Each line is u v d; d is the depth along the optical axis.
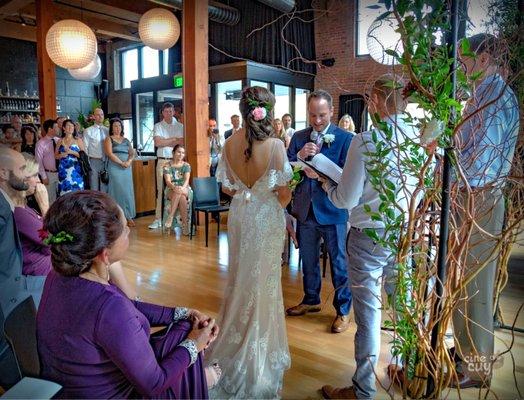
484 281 1.78
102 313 1.08
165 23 5.32
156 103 9.27
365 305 1.76
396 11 1.08
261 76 8.23
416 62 1.10
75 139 5.55
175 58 9.38
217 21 7.89
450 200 1.24
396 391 1.97
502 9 1.41
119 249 1.20
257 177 2.05
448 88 1.09
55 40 5.12
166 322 1.55
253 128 1.98
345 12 8.60
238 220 2.13
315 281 2.94
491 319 1.82
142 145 9.98
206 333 1.41
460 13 1.17
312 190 2.69
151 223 6.16
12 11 8.01
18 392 1.04
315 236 2.84
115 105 12.54
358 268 1.76
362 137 1.54
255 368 2.04
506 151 1.59
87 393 1.11
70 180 5.39
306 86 9.26
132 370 1.11
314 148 2.53
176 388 1.29
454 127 1.14
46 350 1.12
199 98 5.72
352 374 2.21
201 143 5.82
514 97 1.52
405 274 1.38
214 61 8.95
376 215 1.36
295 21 8.74
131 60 12.26
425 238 1.34
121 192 5.84
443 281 1.25
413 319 1.34
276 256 2.13
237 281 2.12
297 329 2.73
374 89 1.48
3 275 1.64
